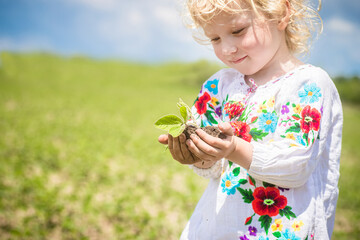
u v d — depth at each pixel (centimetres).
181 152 137
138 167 648
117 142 858
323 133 141
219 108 169
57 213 404
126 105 1664
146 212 430
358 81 2509
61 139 834
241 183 147
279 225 138
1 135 809
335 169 149
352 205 565
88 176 559
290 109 143
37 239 346
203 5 136
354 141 1234
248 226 142
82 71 3253
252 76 159
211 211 153
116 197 475
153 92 2423
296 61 156
